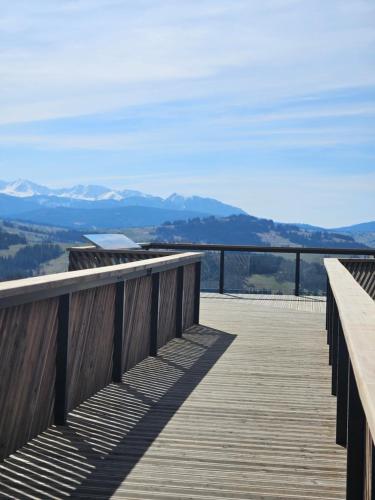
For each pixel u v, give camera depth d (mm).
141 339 5660
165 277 6469
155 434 3662
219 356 5992
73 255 8781
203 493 2854
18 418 3307
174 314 6930
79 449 3369
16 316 3209
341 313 2764
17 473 3016
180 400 4414
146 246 10891
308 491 2908
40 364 3523
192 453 3369
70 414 3988
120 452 3350
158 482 2961
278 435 3717
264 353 6172
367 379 1679
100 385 4598
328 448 3514
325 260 7125
